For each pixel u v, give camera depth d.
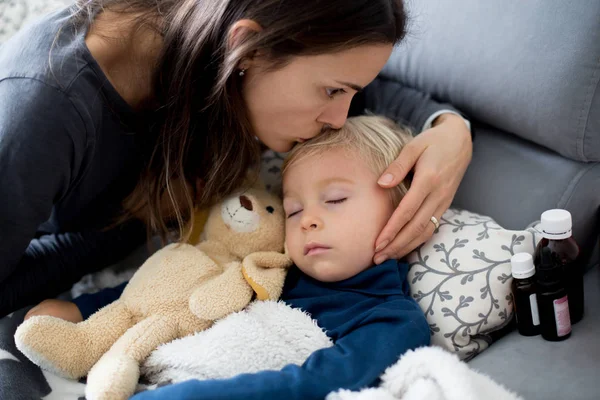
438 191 1.06
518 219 1.14
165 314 0.99
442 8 1.22
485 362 0.98
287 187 1.08
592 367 0.90
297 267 1.11
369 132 1.11
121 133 1.03
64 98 0.91
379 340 0.92
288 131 0.98
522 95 1.10
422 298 1.05
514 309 1.03
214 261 1.07
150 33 1.00
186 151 1.03
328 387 0.86
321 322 0.99
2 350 0.96
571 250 0.98
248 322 0.96
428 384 0.83
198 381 0.84
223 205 1.09
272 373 0.86
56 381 0.95
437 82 1.27
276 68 0.89
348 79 0.90
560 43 1.04
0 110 0.91
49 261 1.16
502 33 1.12
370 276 1.03
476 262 1.04
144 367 0.96
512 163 1.19
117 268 1.28
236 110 0.97
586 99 1.04
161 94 1.01
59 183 0.97
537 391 0.88
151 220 1.11
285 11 0.85
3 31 1.38
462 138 1.14
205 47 0.94
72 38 0.96
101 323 0.98
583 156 1.09
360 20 0.85
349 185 1.04
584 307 1.04
